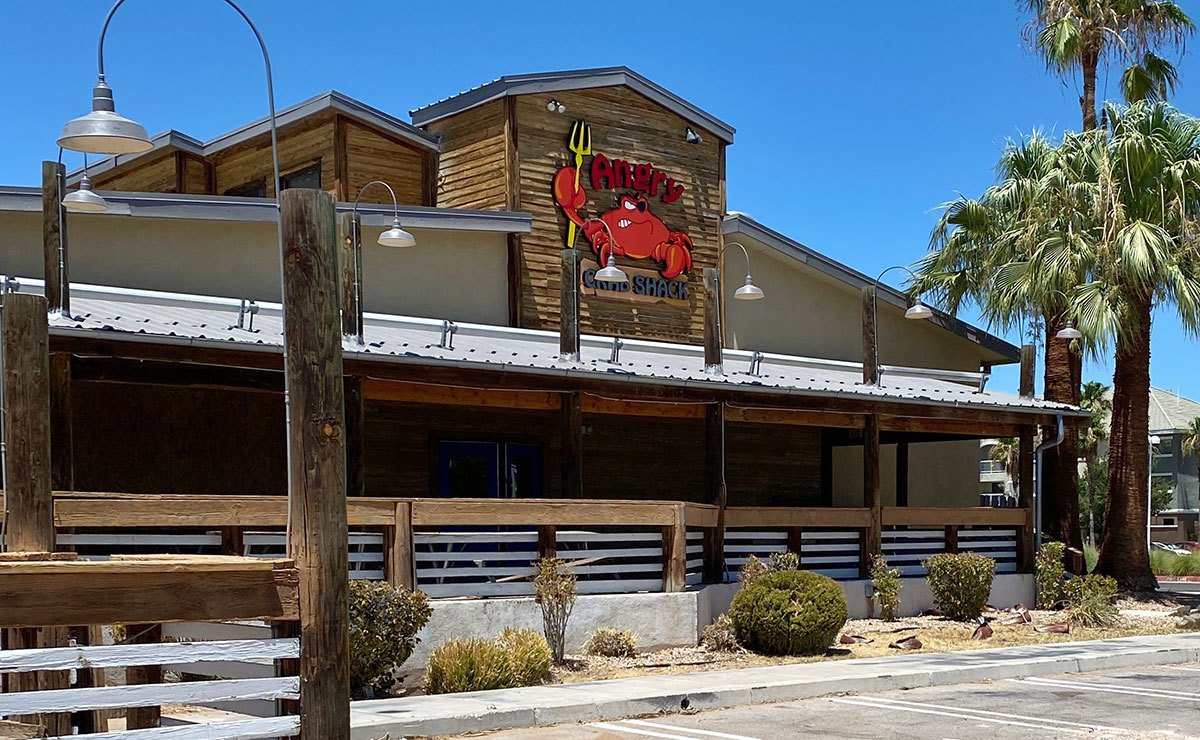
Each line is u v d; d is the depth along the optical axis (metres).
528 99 21.69
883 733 10.42
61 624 5.99
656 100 23.28
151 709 8.31
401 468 19.39
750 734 10.38
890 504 26.47
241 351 13.24
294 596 6.50
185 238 17.14
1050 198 25.48
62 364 12.27
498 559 14.42
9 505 9.05
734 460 23.89
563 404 16.41
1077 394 26.00
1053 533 25.56
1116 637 18.84
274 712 7.11
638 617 15.38
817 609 15.61
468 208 21.25
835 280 25.38
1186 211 24.86
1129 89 28.09
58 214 12.73
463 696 11.68
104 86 9.95
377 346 14.56
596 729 10.67
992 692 13.22
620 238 22.56
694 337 23.50
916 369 25.05
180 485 16.17
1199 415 71.25
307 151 21.72
